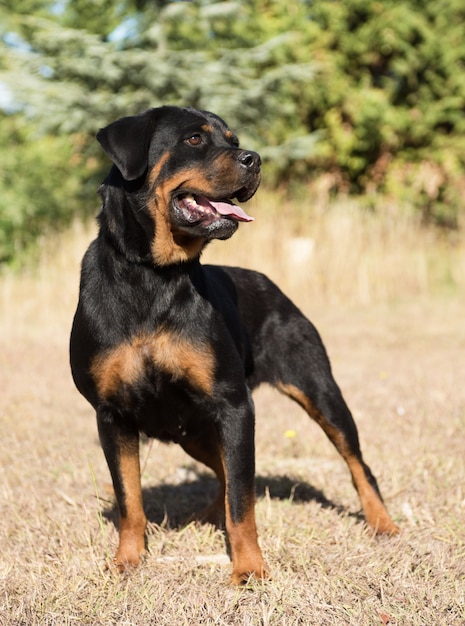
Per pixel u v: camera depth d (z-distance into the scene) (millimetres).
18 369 8258
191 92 13445
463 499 4188
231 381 3451
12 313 11086
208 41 14695
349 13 16000
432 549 3570
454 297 12570
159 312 3424
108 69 13016
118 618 3014
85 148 15312
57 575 3352
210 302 3549
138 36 13891
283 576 3295
